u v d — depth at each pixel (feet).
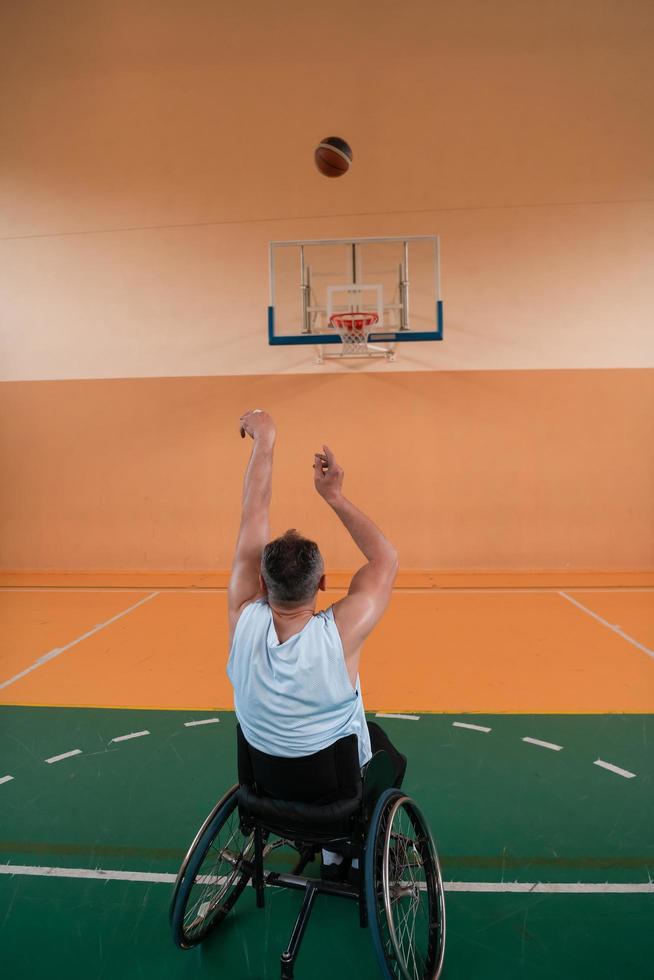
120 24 26.35
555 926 7.05
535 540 26.04
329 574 26.09
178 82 26.25
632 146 25.14
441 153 25.63
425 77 25.52
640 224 25.27
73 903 7.50
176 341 26.66
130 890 7.71
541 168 25.44
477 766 10.62
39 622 19.77
